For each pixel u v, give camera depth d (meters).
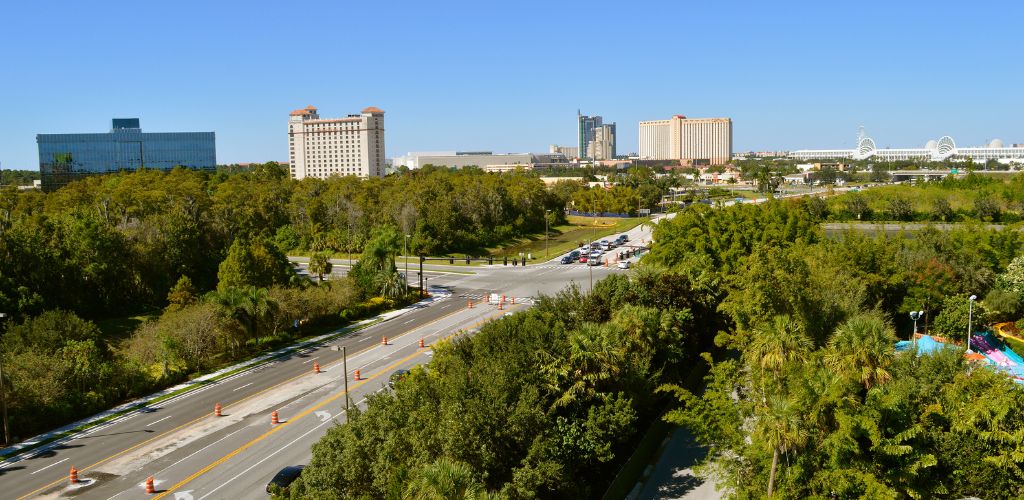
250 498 36.97
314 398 52.47
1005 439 30.77
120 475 39.56
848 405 29.27
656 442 43.38
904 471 28.84
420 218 136.50
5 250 74.88
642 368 42.88
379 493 31.50
